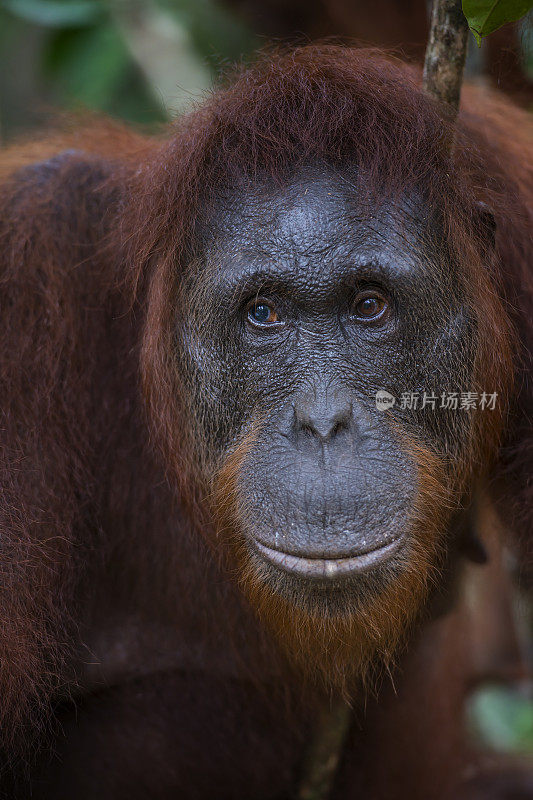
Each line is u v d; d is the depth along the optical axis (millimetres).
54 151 6652
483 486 5832
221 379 4977
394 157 4812
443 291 4859
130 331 5816
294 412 4727
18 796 5711
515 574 6273
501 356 5234
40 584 5309
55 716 5762
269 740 6520
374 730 6949
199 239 4969
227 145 4984
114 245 5625
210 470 5188
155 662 6219
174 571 6066
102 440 5867
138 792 6414
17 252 5641
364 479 4609
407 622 5223
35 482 5426
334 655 5035
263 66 5492
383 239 4699
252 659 6125
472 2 4480
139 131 7438
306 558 4621
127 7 9312
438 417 4969
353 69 5148
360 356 4746
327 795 6504
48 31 9633
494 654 8977
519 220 5812
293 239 4707
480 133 6027
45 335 5602
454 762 8203
